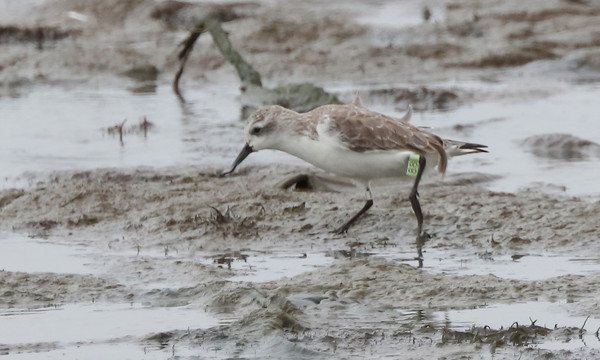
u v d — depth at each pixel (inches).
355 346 382.0
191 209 561.6
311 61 1013.8
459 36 1141.7
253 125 541.3
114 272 477.4
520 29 1139.9
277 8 1307.8
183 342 390.3
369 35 1138.0
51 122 812.0
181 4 1261.1
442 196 579.5
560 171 658.8
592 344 378.6
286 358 373.7
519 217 537.0
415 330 395.5
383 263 468.1
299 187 618.8
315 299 430.0
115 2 1262.3
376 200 568.7
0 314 423.5
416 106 864.9
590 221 527.8
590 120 798.5
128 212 566.3
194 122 803.4
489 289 435.8
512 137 752.3
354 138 513.7
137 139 754.8
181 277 468.4
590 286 436.5
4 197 592.7
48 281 458.6
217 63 1014.4
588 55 1010.1
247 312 418.6
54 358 378.0
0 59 1016.9
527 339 384.8
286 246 515.8
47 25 1190.9
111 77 984.3
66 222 557.3
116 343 391.2
